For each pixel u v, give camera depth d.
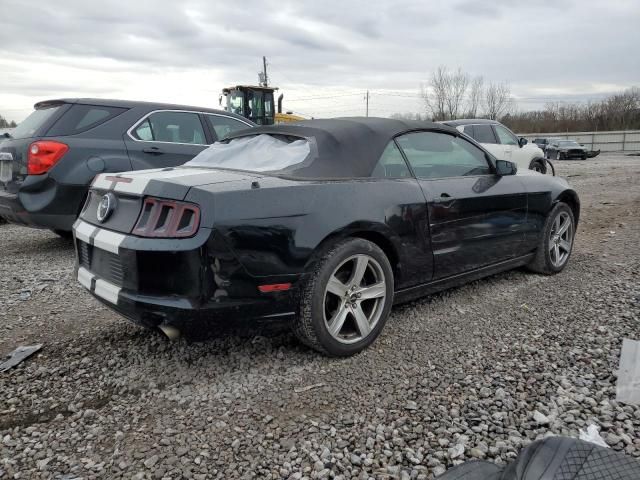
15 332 3.38
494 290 4.12
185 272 2.43
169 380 2.71
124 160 5.27
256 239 2.51
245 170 3.04
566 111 61.78
